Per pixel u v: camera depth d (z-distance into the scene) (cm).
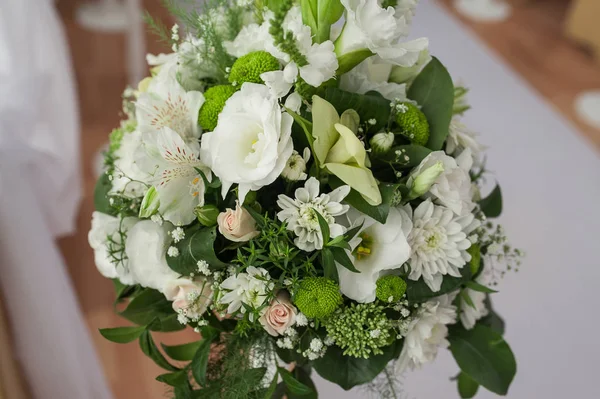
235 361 76
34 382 155
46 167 160
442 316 76
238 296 71
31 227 143
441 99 82
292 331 71
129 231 76
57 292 152
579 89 335
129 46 305
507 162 285
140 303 81
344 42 75
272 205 76
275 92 72
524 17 396
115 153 88
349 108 76
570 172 283
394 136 80
